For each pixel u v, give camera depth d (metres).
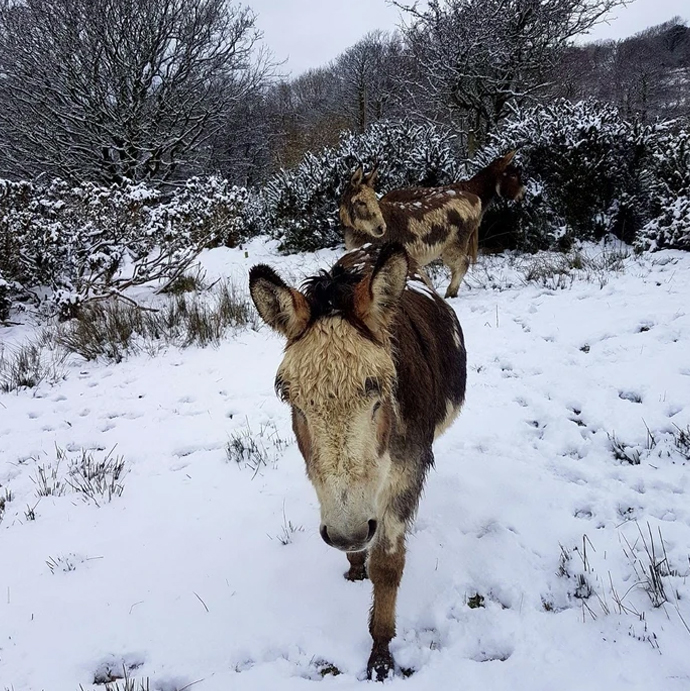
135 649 3.03
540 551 3.52
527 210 10.70
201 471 4.70
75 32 21.47
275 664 2.89
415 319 3.15
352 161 12.18
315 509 4.05
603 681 2.63
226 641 3.04
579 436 4.64
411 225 8.22
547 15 16.31
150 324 8.35
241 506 4.17
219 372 6.82
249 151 30.81
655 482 3.98
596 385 5.35
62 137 22.22
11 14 21.59
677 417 4.68
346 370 2.13
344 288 2.45
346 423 2.13
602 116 10.75
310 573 3.47
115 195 10.98
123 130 22.14
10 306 9.34
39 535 4.02
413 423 2.69
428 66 17.48
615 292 7.70
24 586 3.52
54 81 21.67
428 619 3.10
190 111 23.48
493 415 5.11
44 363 7.53
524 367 5.92
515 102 17.06
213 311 8.66
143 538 3.91
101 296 9.41
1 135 22.89
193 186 13.86
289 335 2.38
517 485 4.11
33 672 2.92
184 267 10.28
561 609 3.11
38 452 5.30
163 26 22.48
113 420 5.85
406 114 20.75
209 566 3.60
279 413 5.67
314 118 38.50
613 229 10.77
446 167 11.91
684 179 9.56
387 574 2.79
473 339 6.80
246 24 24.41
